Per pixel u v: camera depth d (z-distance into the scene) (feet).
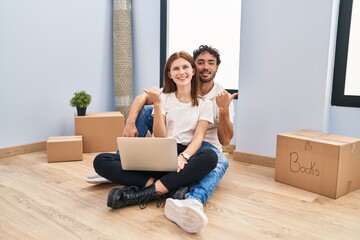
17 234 4.20
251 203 5.35
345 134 7.11
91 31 9.71
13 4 7.84
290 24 6.93
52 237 4.14
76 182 6.29
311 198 5.61
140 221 4.61
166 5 9.99
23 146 8.39
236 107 8.66
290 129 7.20
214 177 5.35
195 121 5.86
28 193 5.65
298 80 6.97
